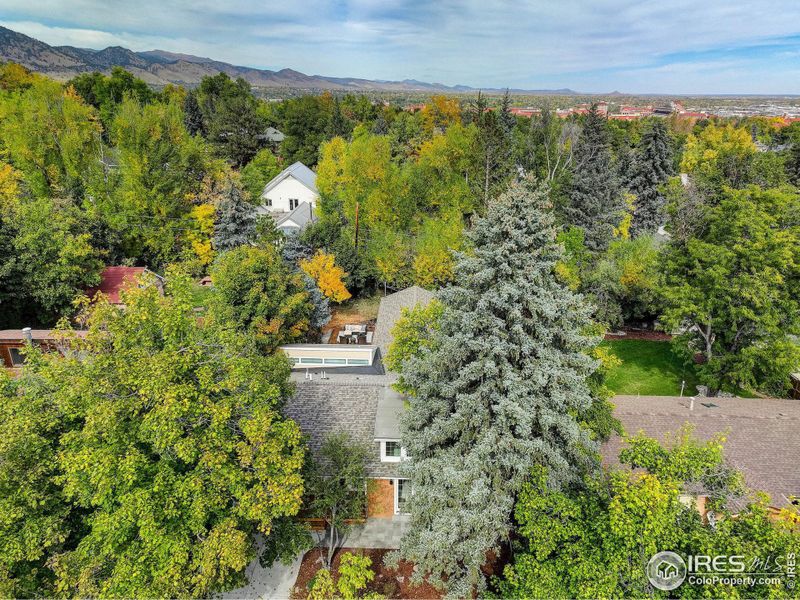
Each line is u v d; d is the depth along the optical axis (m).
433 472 13.38
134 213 38.00
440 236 34.34
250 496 11.56
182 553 10.60
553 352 13.19
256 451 11.95
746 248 22.52
